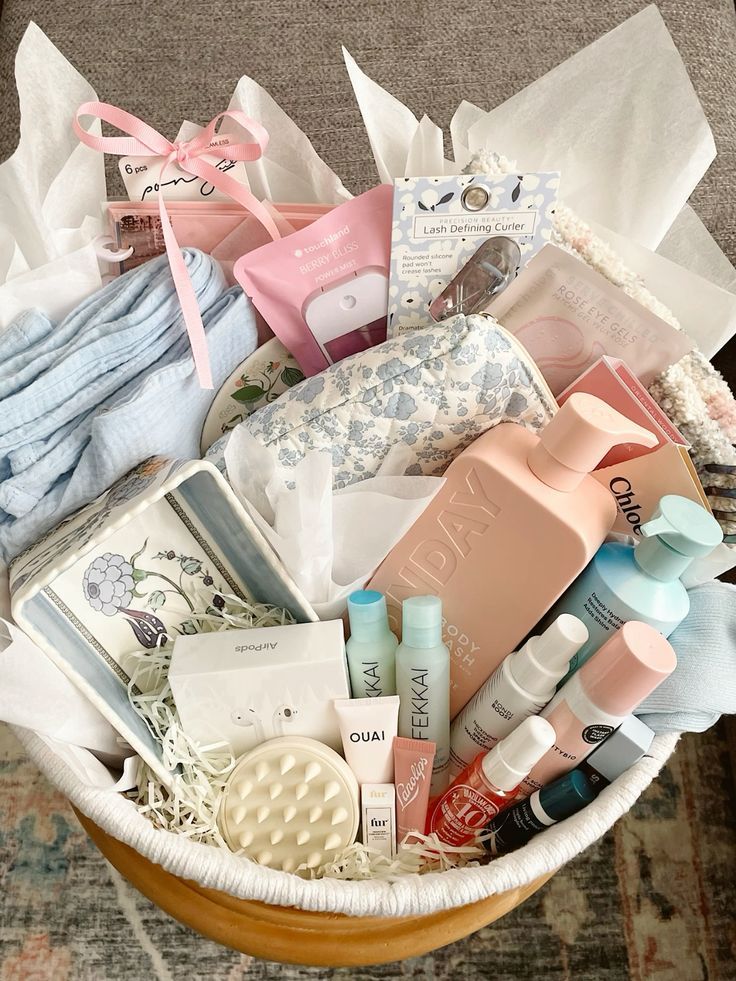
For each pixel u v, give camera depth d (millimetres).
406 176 661
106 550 573
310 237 616
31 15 836
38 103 618
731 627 590
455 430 597
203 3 827
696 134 637
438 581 613
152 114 811
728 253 786
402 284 627
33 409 574
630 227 683
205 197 654
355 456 604
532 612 595
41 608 546
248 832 597
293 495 570
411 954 589
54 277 607
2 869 954
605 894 950
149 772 598
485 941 930
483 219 604
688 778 1007
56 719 557
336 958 586
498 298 617
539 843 553
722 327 638
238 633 581
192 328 583
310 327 647
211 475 508
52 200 637
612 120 651
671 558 557
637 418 588
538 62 818
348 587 604
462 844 625
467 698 651
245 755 583
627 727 579
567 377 639
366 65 819
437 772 641
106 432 569
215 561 599
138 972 915
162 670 601
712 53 828
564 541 558
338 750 609
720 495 621
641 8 829
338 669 561
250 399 672
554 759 592
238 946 595
